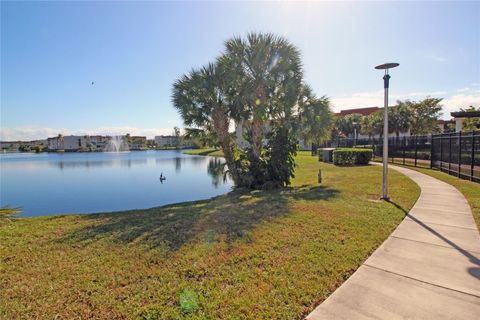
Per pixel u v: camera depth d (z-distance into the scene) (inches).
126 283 129.9
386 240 172.9
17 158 1948.8
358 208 252.8
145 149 3796.8
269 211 250.5
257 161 437.4
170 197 478.0
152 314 105.6
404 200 281.1
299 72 446.0
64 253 168.2
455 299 108.0
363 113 2134.6
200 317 102.8
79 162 1391.5
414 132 1562.5
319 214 234.5
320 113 466.0
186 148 3971.5
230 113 435.5
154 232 203.2
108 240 189.3
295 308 107.0
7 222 253.6
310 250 160.1
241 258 152.3
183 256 157.5
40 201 462.6
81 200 465.7
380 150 910.4
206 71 424.2
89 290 124.3
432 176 456.4
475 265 136.2
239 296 115.9
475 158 397.7
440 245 162.4
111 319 104.2
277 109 454.3
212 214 250.8
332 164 780.0
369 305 106.1
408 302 107.0
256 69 423.8
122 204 433.1
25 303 115.5
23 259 159.9
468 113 751.1
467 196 292.0
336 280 126.8
